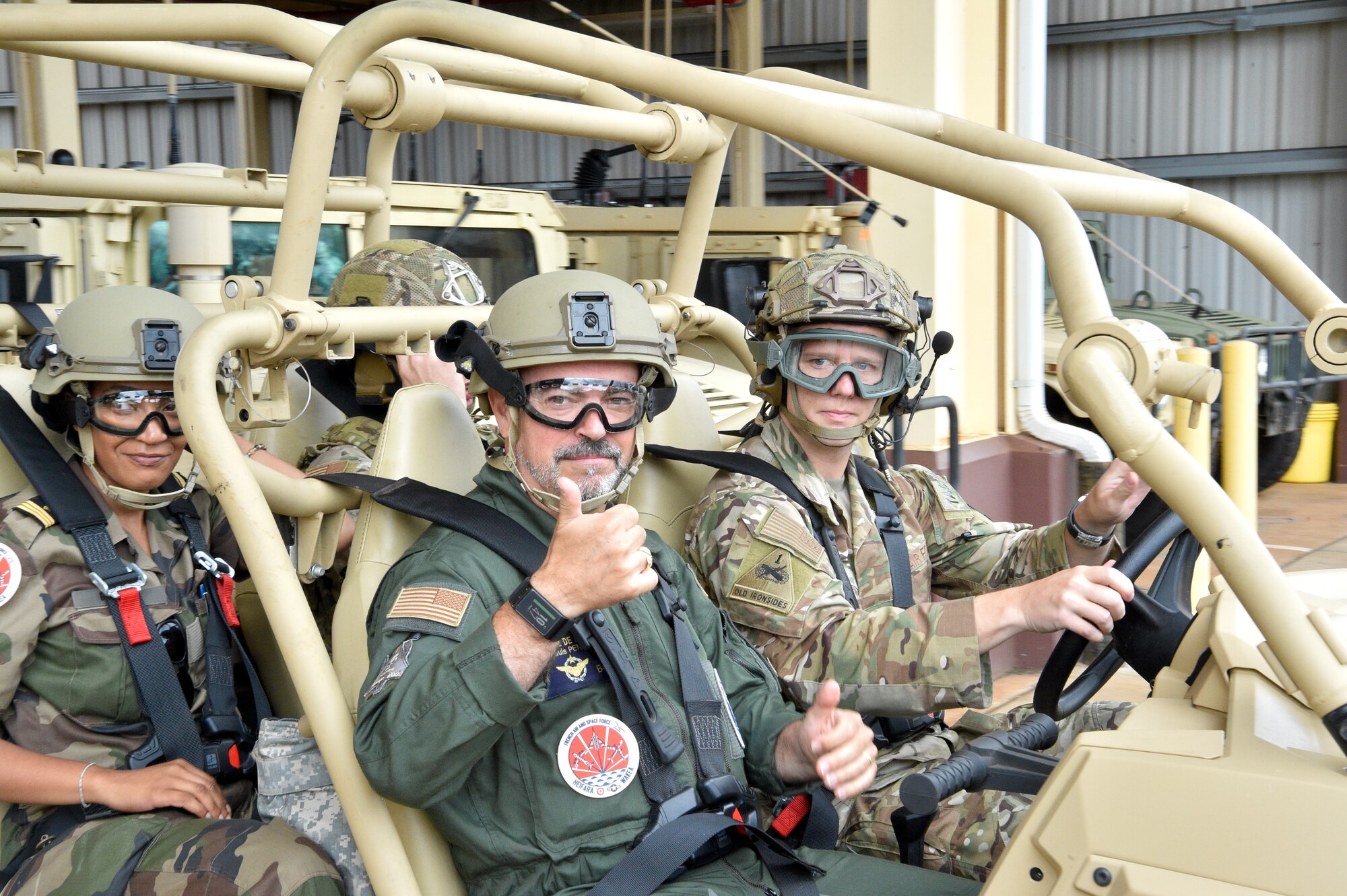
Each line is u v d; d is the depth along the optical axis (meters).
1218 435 5.80
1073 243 1.41
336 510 1.82
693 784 1.66
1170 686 1.55
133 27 1.88
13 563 1.79
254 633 2.19
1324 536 6.94
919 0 4.57
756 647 1.98
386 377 2.46
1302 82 11.72
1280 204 12.00
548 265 4.29
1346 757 1.23
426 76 1.91
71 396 1.86
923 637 1.83
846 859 1.83
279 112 12.15
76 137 4.27
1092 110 12.71
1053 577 1.79
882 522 2.20
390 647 1.56
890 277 2.10
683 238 2.44
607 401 1.69
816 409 2.08
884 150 1.52
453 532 1.69
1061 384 1.37
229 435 1.59
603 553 1.38
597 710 1.63
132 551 1.93
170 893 1.62
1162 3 12.16
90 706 1.85
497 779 1.60
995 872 1.28
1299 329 7.71
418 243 2.62
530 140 13.12
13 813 1.83
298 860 1.63
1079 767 1.27
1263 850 1.15
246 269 3.50
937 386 4.65
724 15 9.95
